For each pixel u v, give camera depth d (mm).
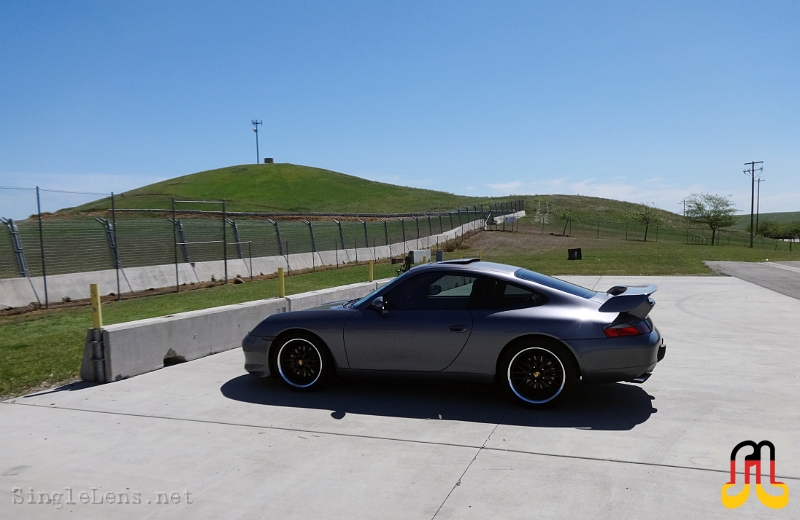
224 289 18859
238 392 6336
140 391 6410
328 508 3709
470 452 4562
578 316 5461
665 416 5348
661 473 4125
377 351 5957
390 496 3852
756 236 92438
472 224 55312
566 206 99688
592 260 31453
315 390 6262
